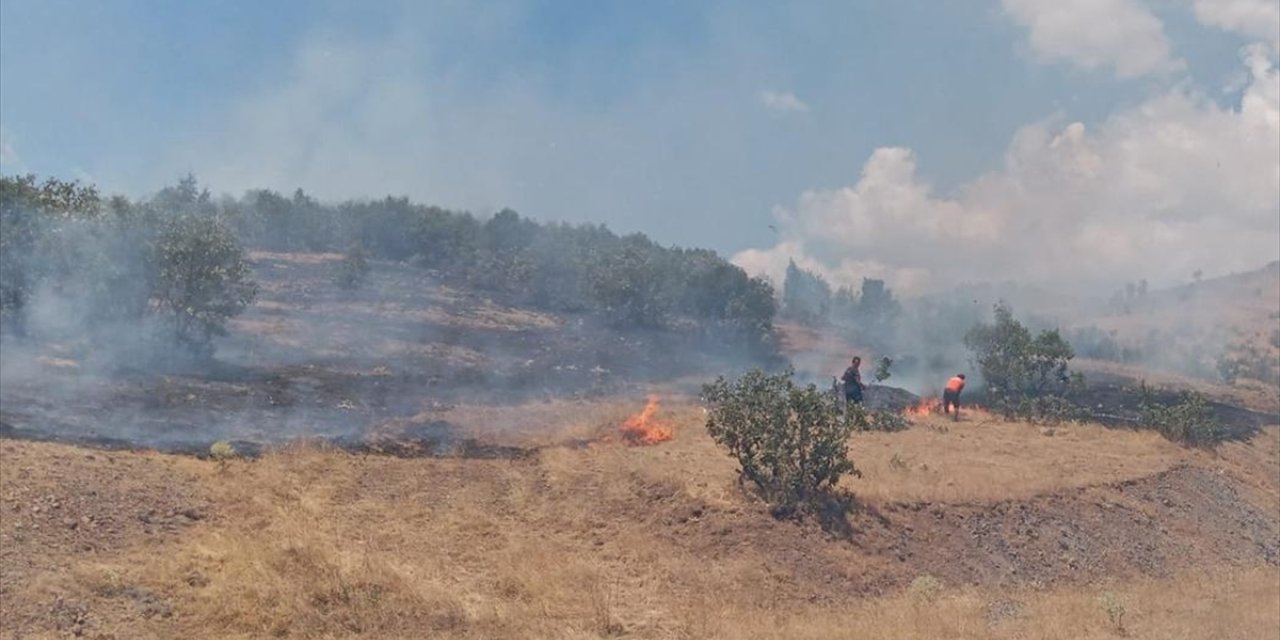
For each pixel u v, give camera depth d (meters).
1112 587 14.64
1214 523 18.45
